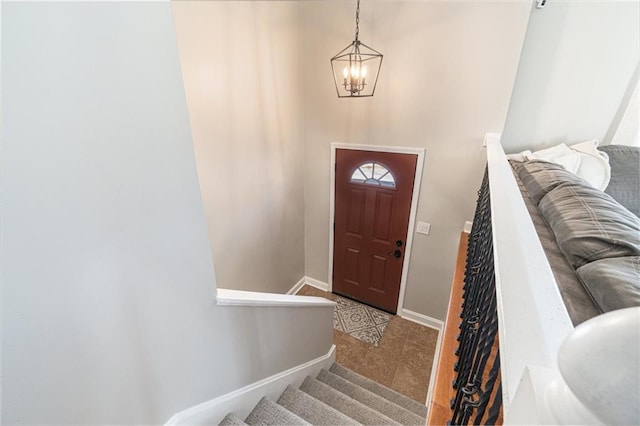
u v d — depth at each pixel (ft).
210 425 4.02
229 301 3.94
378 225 10.79
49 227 1.91
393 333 10.87
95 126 2.08
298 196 11.35
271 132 9.13
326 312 7.80
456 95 8.07
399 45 8.24
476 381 2.73
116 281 2.44
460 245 8.58
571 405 0.90
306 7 9.01
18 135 1.68
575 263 2.63
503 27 7.03
